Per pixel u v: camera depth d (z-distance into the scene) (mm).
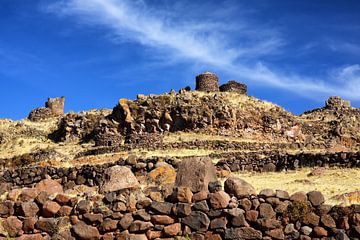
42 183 21172
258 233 15008
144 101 56781
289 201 15195
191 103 55375
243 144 46469
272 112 57156
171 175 23844
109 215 15906
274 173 31422
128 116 55906
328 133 56531
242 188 15586
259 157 33312
